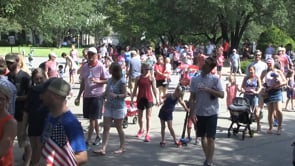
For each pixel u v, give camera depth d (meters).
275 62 12.30
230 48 49.22
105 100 9.74
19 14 26.33
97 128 10.10
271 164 9.03
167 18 49.59
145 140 10.70
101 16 77.94
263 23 45.31
